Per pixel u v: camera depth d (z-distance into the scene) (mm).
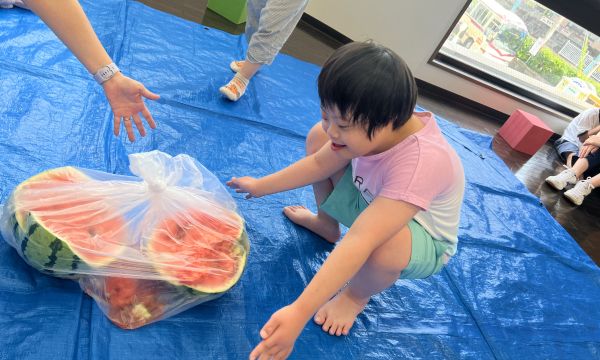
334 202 1095
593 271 1576
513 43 3068
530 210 1836
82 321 829
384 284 970
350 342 1016
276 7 1526
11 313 791
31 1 786
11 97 1207
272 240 1167
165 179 919
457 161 912
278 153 1497
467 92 2979
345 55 719
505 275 1408
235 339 912
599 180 2254
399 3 2684
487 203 1768
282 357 766
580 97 3211
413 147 840
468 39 3014
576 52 3062
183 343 862
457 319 1187
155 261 841
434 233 977
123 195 863
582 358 1228
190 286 859
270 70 1999
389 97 711
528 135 2502
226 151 1406
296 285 1078
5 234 850
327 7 2846
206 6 2375
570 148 2697
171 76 1620
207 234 917
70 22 814
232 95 1604
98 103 1327
